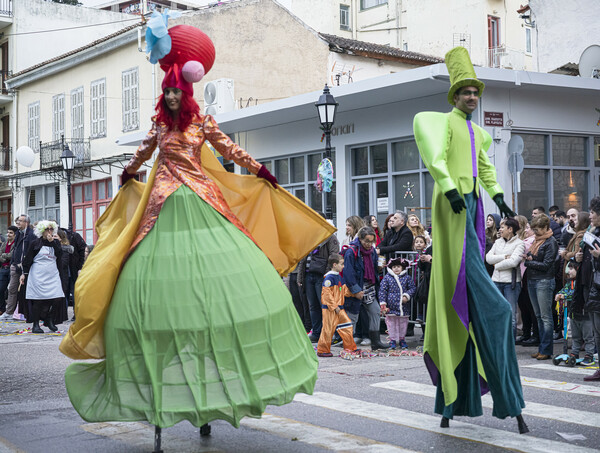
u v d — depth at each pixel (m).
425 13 32.88
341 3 38.53
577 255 7.95
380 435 5.23
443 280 5.16
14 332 12.91
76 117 28.98
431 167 5.02
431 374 5.39
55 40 34.59
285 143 18.80
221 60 24.66
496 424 5.52
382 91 14.62
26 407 6.55
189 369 4.40
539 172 15.01
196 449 4.90
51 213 30.98
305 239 5.48
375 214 16.61
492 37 31.44
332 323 9.48
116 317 4.59
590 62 16.91
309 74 25.31
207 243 4.70
